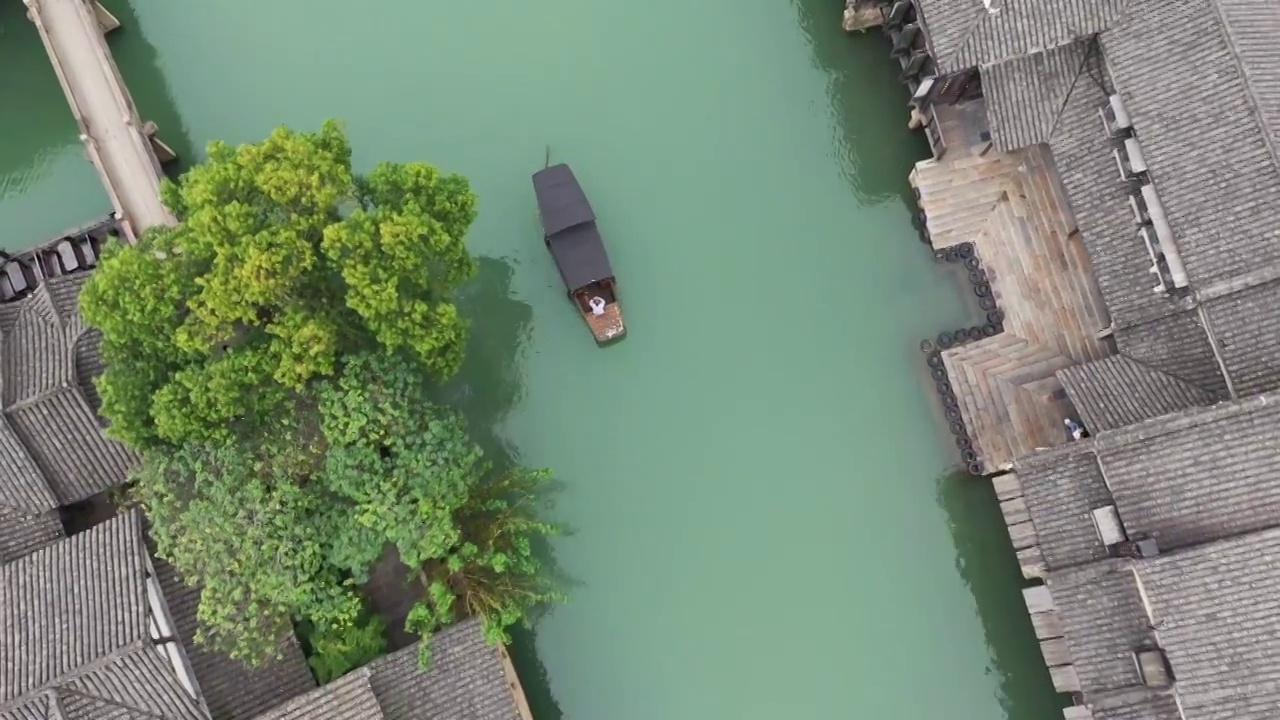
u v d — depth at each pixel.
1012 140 31.92
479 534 29.95
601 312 34.22
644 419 35.22
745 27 38.28
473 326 35.69
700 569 34.22
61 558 27.17
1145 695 26.84
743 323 35.91
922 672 33.56
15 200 37.53
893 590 34.06
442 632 28.53
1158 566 25.98
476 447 28.78
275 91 37.69
